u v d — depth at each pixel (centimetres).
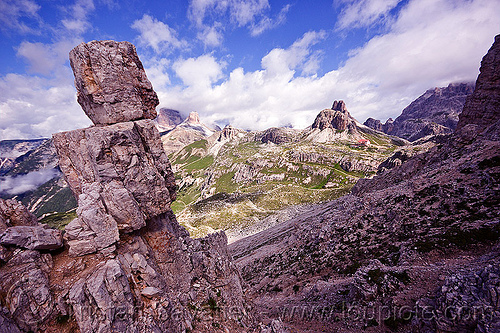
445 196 4156
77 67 1978
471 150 5447
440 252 3116
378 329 2336
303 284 4362
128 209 1828
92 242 1612
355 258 4269
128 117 2123
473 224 3231
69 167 2150
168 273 2234
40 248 1493
